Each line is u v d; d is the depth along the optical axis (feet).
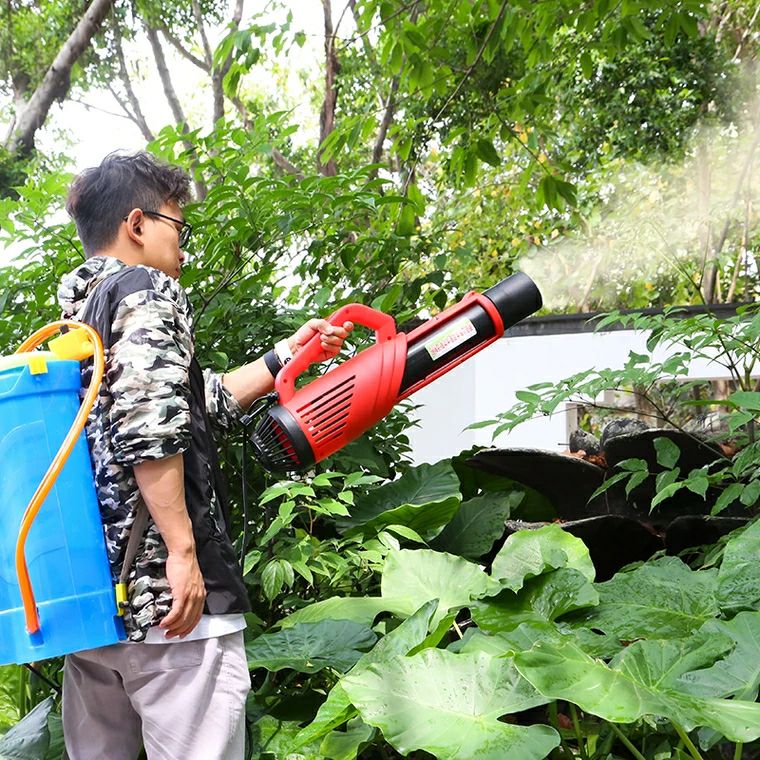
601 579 10.43
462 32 16.49
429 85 16.08
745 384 8.97
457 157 17.15
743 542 7.07
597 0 14.84
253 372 6.82
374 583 9.94
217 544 5.52
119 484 5.27
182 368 5.25
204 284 10.82
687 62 35.32
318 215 10.14
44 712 7.08
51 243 9.35
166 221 5.94
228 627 5.48
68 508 5.16
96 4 38.42
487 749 5.07
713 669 5.72
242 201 9.52
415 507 9.38
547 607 7.11
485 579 7.95
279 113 10.22
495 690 5.68
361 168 10.13
